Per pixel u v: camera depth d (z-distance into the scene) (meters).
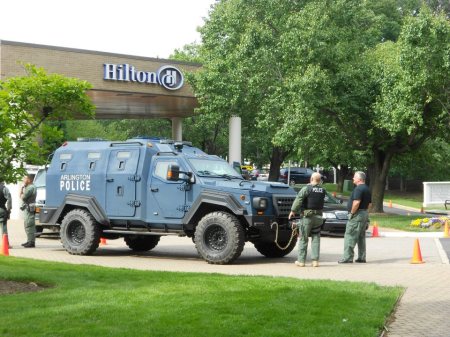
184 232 16.28
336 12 32.94
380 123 31.00
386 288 10.82
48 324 7.73
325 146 34.62
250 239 15.91
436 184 47.09
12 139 11.34
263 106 34.75
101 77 35.28
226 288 10.48
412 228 27.11
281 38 32.62
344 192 57.84
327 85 30.92
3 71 31.81
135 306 8.84
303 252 14.74
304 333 7.38
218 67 38.44
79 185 17.44
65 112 13.64
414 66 27.48
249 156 62.75
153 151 16.73
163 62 38.00
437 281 12.16
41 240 21.91
